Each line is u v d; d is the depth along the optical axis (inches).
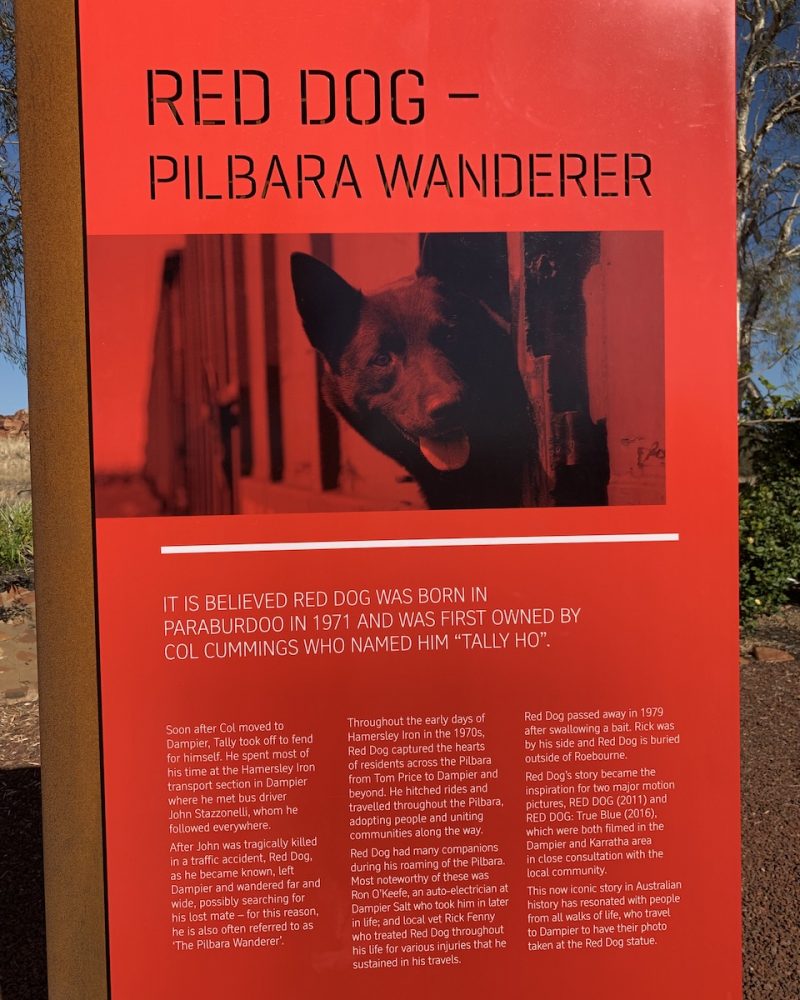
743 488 316.5
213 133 67.6
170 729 68.4
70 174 67.9
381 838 70.1
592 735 70.6
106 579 67.8
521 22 68.9
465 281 69.4
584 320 70.1
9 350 266.1
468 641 70.0
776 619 314.7
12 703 227.5
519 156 69.2
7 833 159.0
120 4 66.7
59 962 68.9
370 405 68.9
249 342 68.2
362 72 68.1
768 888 134.2
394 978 70.6
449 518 69.7
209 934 69.3
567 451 70.1
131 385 67.7
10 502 358.0
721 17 69.6
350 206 68.6
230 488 68.4
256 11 67.4
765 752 190.2
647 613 70.6
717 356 70.5
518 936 71.1
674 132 69.7
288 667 69.1
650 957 71.6
